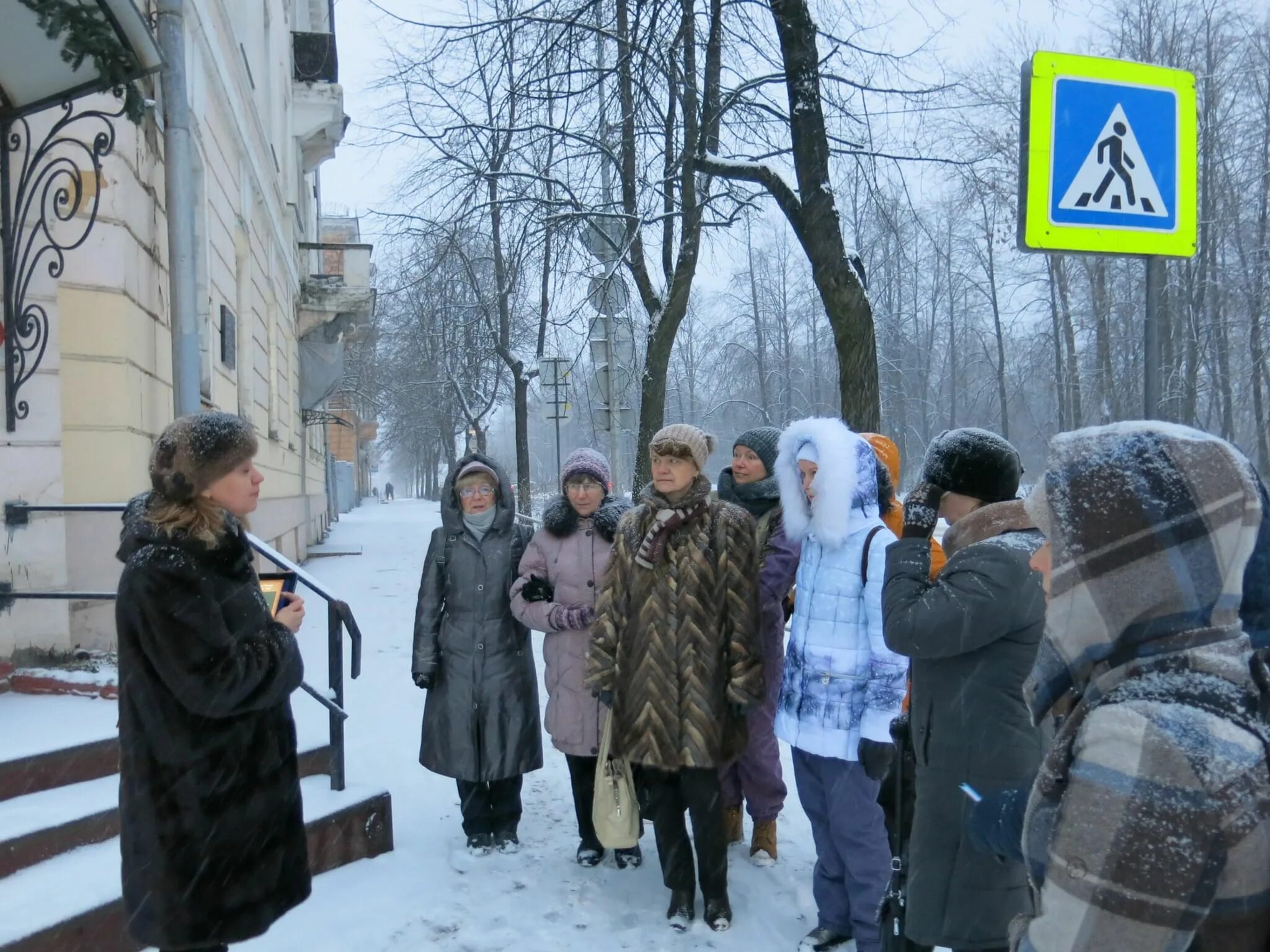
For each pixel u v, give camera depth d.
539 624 3.82
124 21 4.04
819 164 6.70
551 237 9.72
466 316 20.59
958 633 2.35
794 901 3.62
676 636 3.37
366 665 7.33
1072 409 25.98
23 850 3.12
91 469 4.98
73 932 2.83
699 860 3.39
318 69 17.86
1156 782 1.13
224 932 2.30
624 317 9.77
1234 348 26.06
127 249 5.14
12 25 3.98
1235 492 1.24
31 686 4.32
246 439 2.32
